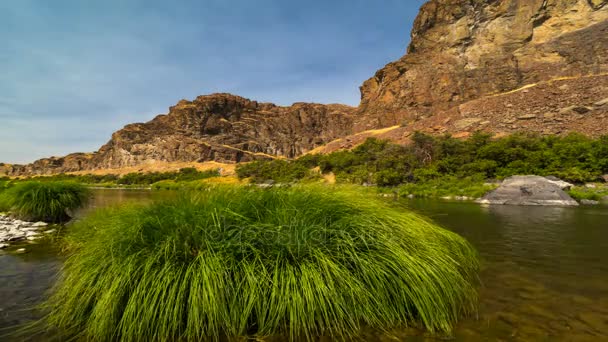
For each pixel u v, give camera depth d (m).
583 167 33.81
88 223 6.18
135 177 105.38
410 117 119.62
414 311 3.05
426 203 19.23
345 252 3.11
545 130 63.25
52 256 5.80
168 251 2.90
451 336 2.70
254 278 2.79
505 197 19.19
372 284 3.00
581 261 5.26
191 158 178.50
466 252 5.23
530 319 3.03
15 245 6.71
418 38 146.12
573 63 97.06
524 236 7.71
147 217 3.36
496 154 41.84
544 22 115.44
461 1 132.88
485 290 3.85
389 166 47.72
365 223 3.40
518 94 85.19
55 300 3.47
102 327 2.63
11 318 3.14
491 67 115.38
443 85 120.44
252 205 3.70
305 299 2.81
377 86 156.25
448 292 3.17
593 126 58.41
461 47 129.38
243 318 2.70
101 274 2.93
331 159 62.03
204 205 3.64
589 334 2.75
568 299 3.55
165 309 2.68
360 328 2.81
